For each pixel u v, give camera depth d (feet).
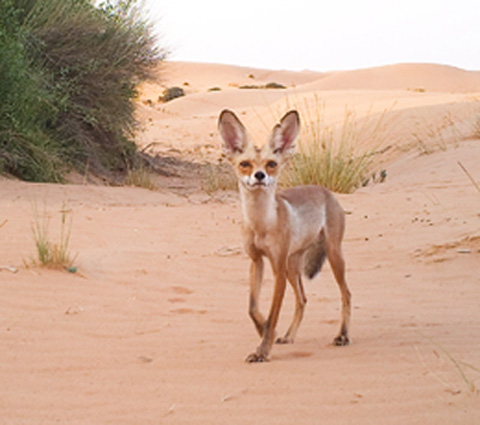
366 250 43.60
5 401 21.18
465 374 21.89
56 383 22.75
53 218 48.34
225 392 21.48
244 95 253.03
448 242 42.42
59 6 78.33
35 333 28.02
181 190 78.74
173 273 38.75
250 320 31.14
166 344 27.25
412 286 36.35
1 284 33.30
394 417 18.93
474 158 74.43
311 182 69.26
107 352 26.11
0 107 68.54
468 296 33.96
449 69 361.71
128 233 46.47
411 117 116.67
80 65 79.10
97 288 34.81
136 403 20.86
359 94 181.98
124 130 92.07
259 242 26.45
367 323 30.45
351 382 21.89
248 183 25.63
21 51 70.74
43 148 72.38
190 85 373.81
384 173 75.56
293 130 26.94
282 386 21.84
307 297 35.37
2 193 57.77
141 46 85.81
